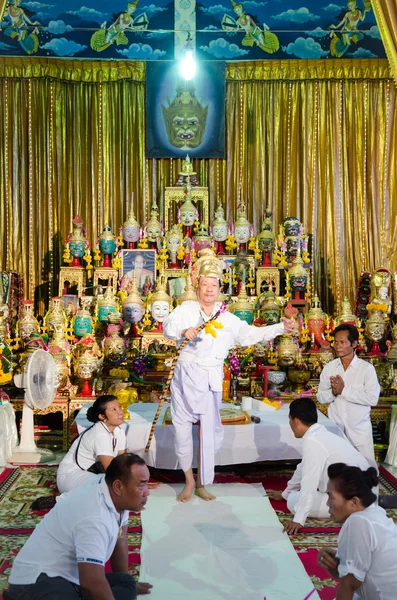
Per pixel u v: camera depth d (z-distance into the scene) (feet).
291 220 23.75
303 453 13.21
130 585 9.01
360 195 26.21
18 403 20.29
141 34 26.21
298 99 26.35
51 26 25.91
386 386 20.52
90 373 19.71
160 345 21.43
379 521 8.10
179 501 14.78
